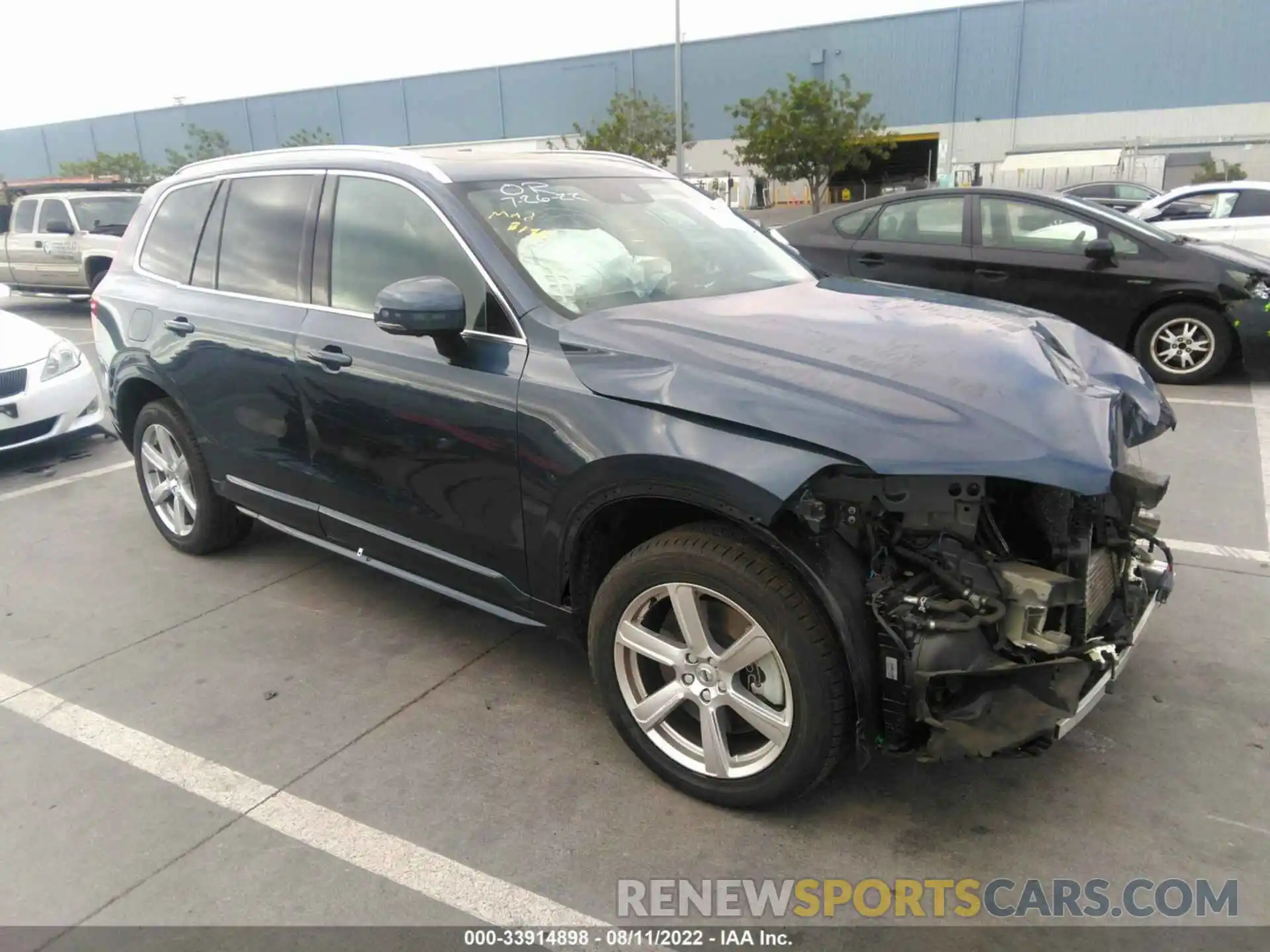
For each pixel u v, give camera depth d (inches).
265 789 115.8
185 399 167.8
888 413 93.4
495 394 116.0
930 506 94.1
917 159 1621.6
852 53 1595.7
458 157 142.6
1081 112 1498.5
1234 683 130.5
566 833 106.5
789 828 106.0
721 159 1713.8
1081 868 98.7
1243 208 447.5
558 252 127.3
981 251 319.0
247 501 165.6
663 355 106.3
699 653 105.2
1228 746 116.9
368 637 154.2
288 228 151.3
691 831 106.3
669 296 129.1
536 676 140.7
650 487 101.4
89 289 561.9
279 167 156.3
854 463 90.2
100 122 2242.9
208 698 137.0
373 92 1958.7
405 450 129.0
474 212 127.1
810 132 1121.4
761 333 111.2
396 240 134.2
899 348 106.8
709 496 96.8
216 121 2117.4
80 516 218.1
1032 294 313.4
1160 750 116.8
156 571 183.6
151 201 187.9
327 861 103.3
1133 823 104.7
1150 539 116.4
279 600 169.0
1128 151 1346.0
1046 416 95.8
